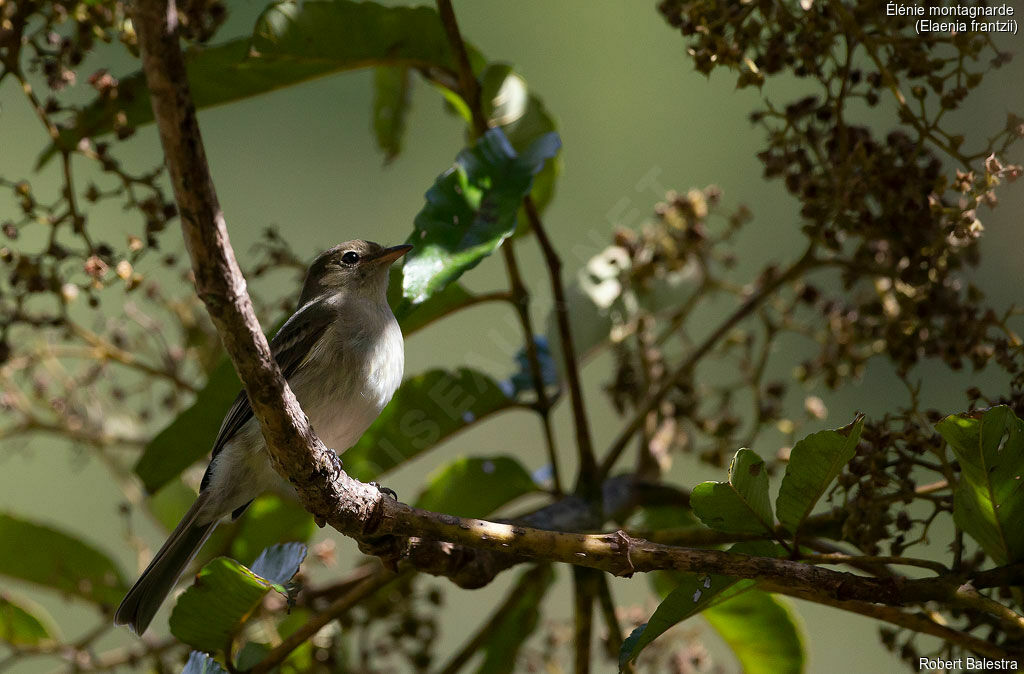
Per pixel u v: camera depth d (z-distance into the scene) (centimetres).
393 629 718
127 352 767
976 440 458
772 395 707
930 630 502
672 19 580
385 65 687
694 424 709
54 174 1261
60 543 752
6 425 789
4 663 696
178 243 779
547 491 712
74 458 797
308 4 646
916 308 605
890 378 1120
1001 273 1035
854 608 511
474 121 652
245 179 1328
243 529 771
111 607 752
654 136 1388
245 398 666
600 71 1430
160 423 877
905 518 517
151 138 1298
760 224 1282
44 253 593
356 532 499
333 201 1349
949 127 987
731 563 467
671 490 684
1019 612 508
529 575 698
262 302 786
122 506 804
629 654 494
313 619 588
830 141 586
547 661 735
